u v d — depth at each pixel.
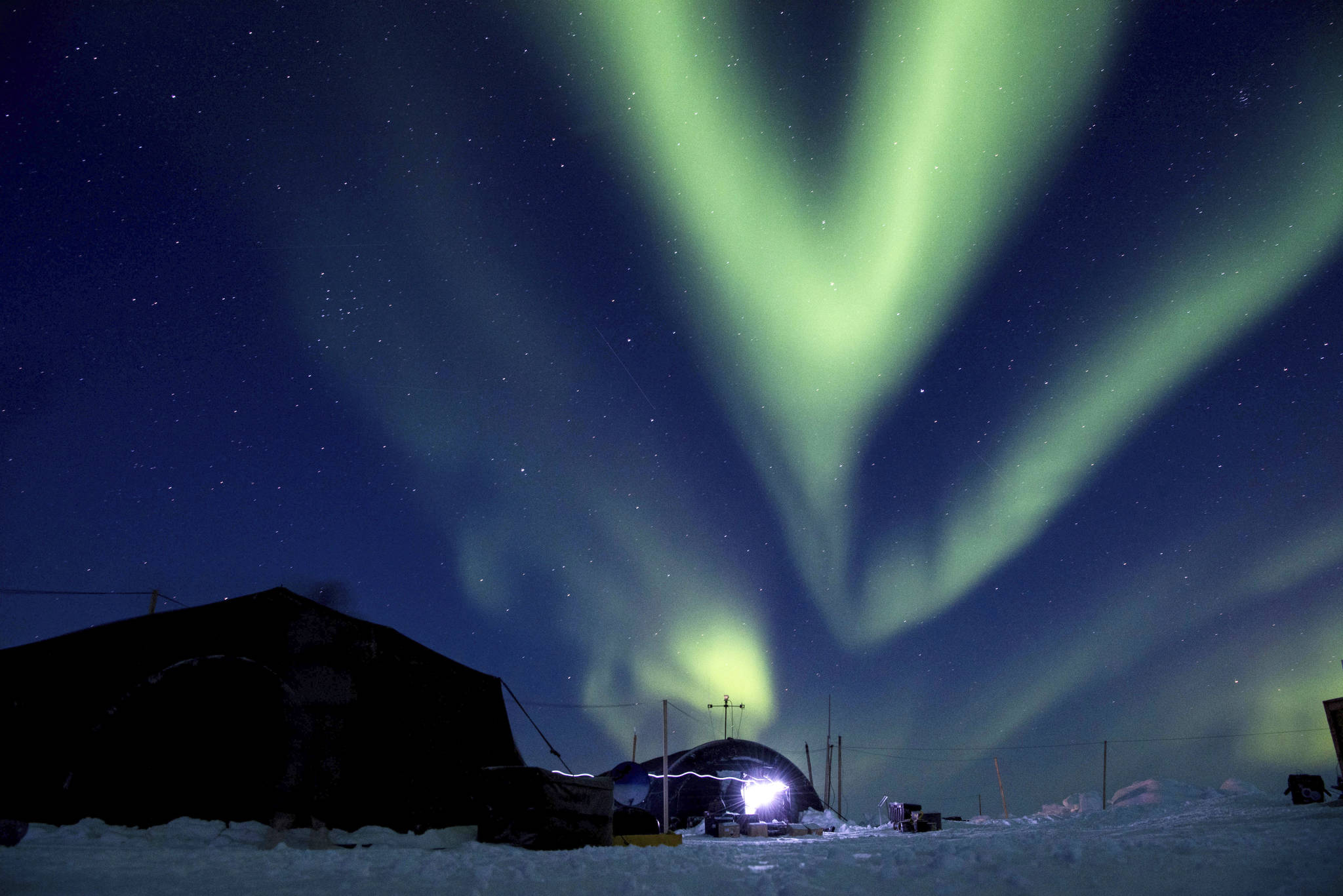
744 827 28.81
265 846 14.20
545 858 11.77
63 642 16.33
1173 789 25.69
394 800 18.39
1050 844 9.25
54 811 14.79
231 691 17.11
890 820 34.06
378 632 20.12
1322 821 11.77
